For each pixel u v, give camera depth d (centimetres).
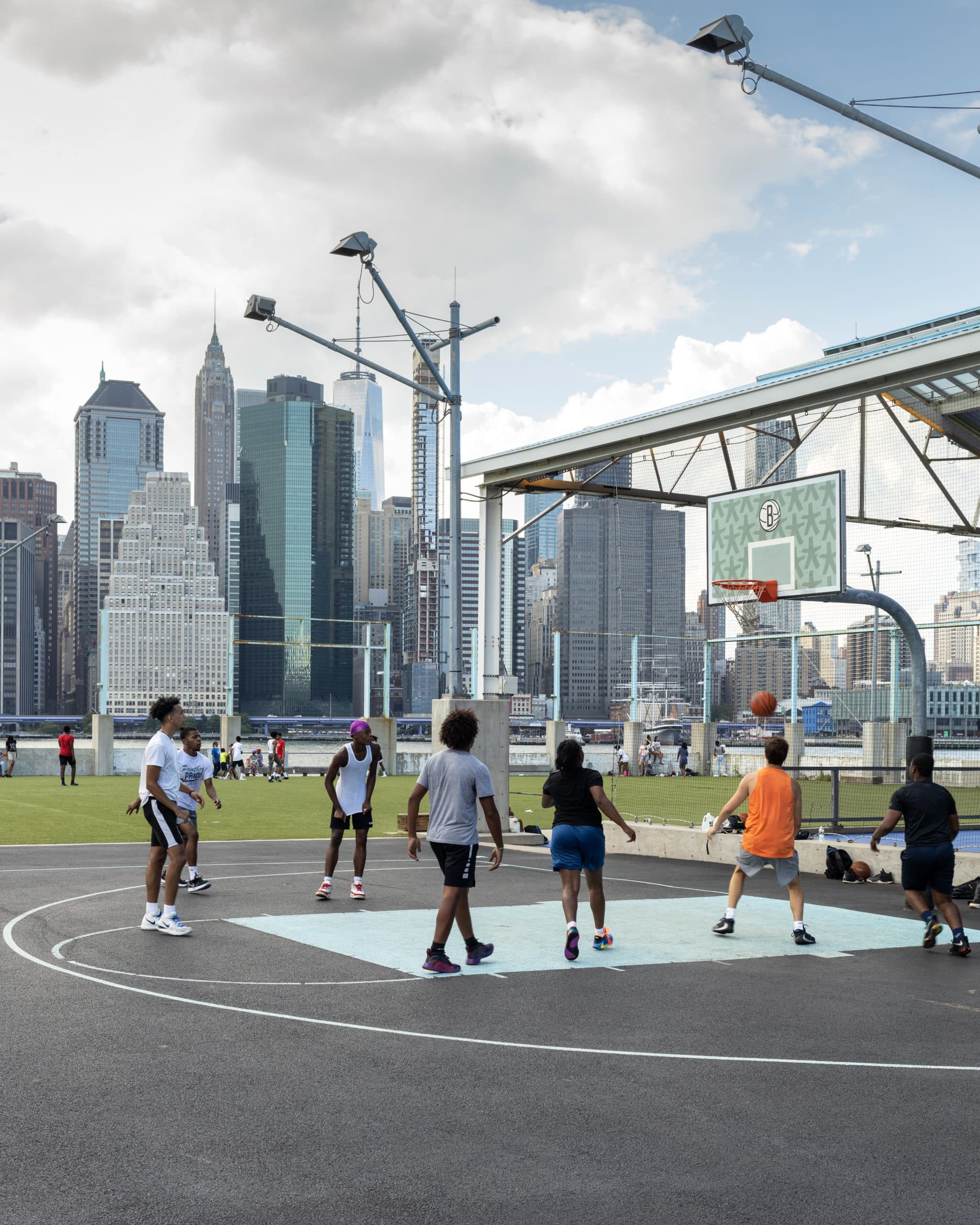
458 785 892
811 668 4222
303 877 1481
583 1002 792
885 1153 509
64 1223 426
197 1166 484
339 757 1263
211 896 1291
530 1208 446
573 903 951
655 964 930
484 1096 584
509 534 2362
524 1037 698
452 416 2144
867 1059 660
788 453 2109
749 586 1956
